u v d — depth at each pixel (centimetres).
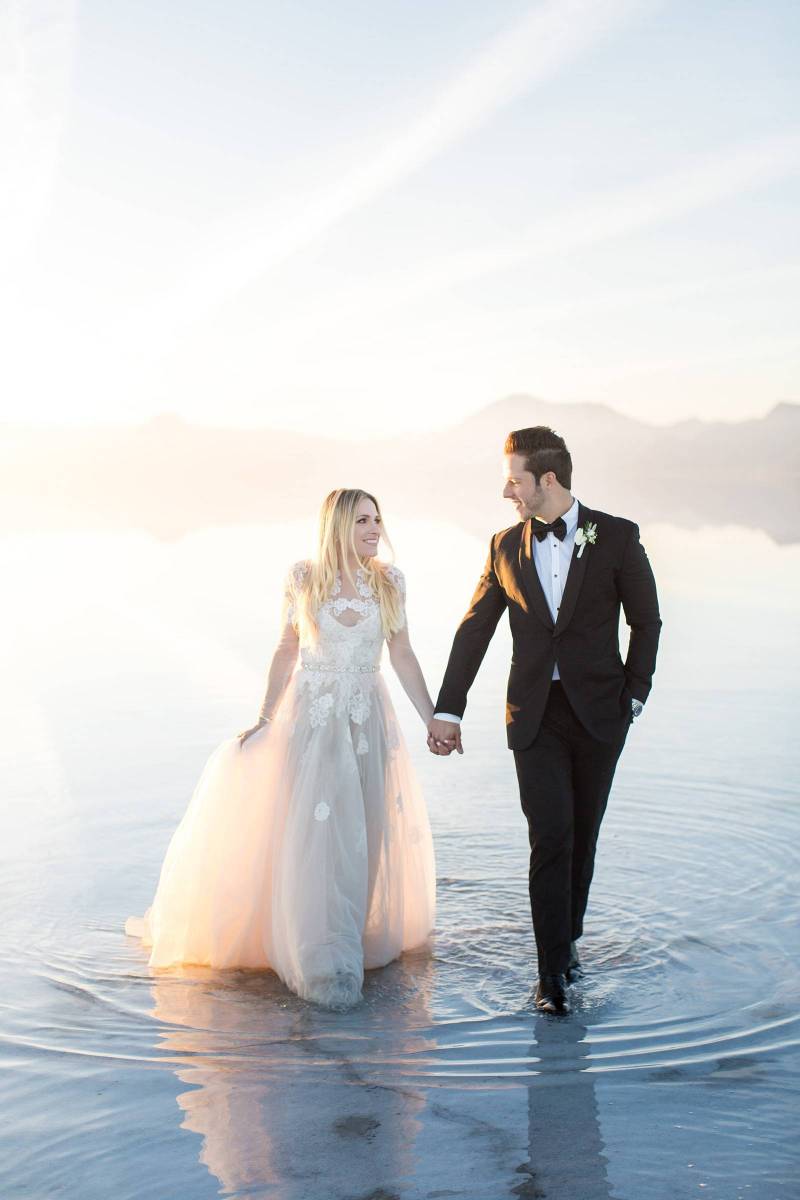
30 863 488
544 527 374
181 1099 291
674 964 379
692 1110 282
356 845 384
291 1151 265
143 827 538
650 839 515
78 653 1034
